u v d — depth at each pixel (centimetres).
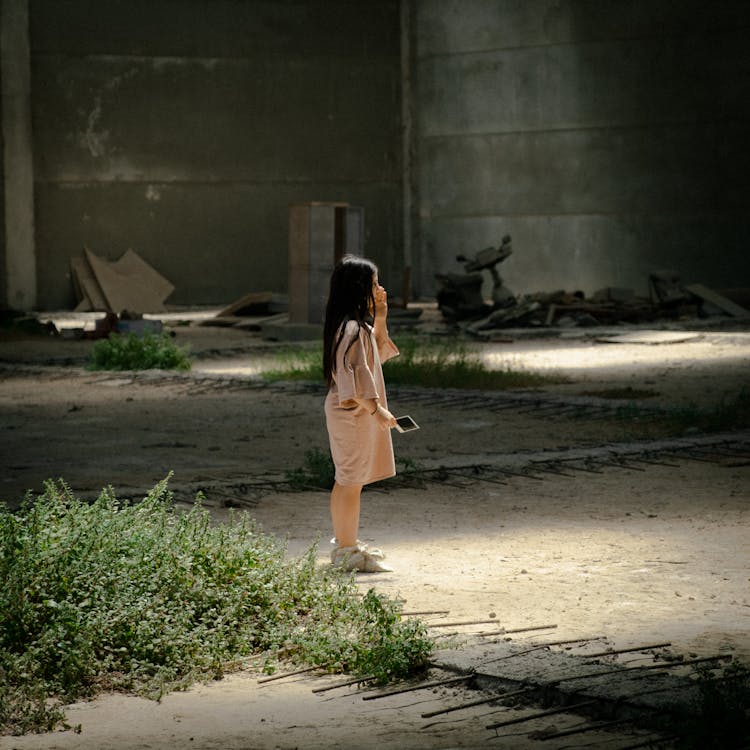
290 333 3250
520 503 1176
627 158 4553
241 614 745
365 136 4988
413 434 1658
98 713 606
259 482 1276
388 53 4984
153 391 2222
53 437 1683
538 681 605
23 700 616
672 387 2159
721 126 4384
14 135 4569
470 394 2055
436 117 4931
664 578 862
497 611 773
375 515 1130
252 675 678
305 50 4900
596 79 4584
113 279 4638
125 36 4719
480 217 4856
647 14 4475
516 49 4719
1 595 697
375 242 5034
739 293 4022
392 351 923
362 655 668
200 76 4806
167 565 762
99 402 2078
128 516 836
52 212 4684
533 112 4706
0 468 1423
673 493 1209
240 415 1888
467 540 1012
